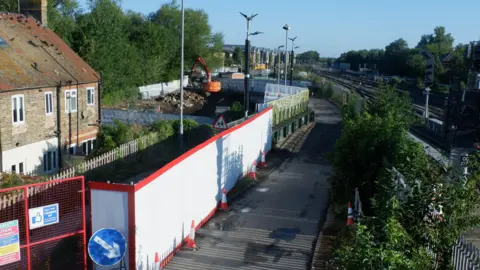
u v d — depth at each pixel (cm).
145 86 6025
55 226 1120
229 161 1819
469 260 833
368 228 736
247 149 2147
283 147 2952
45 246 1058
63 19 5200
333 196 1759
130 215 998
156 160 2325
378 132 1473
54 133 2398
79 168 1841
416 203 744
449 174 777
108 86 4903
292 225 1507
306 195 1886
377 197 875
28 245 969
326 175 2253
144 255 1050
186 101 5909
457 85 1784
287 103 3506
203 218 1496
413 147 1244
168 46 6719
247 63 2767
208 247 1304
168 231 1195
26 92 2181
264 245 1330
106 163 2031
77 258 1063
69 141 2534
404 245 679
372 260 588
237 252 1274
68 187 1262
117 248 955
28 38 2620
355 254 629
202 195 1480
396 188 878
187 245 1306
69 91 2508
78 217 1177
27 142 2208
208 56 7875
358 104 2858
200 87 7131
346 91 5334
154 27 6519
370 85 7825
